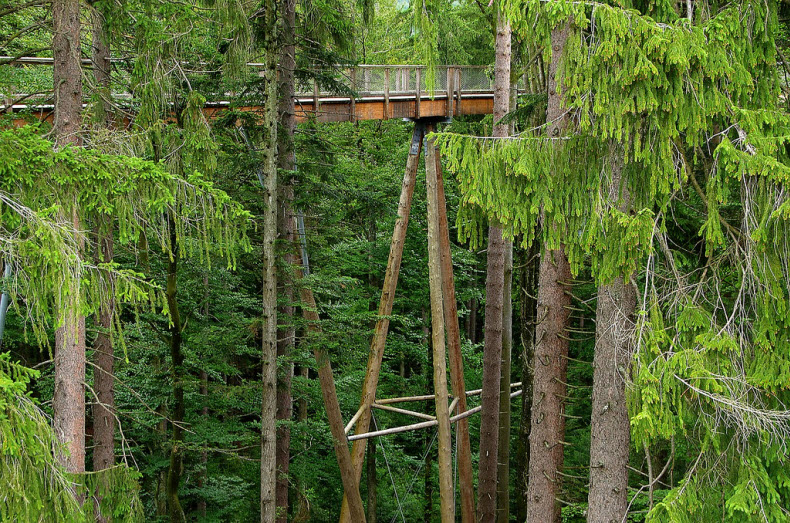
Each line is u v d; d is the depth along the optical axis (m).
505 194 6.78
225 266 11.73
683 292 6.89
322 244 11.85
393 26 25.89
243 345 11.22
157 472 13.12
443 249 13.97
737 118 6.24
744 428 6.41
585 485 12.12
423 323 17.31
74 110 7.25
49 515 4.79
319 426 13.30
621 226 6.42
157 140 8.46
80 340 7.02
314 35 12.16
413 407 18.31
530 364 13.99
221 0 9.00
